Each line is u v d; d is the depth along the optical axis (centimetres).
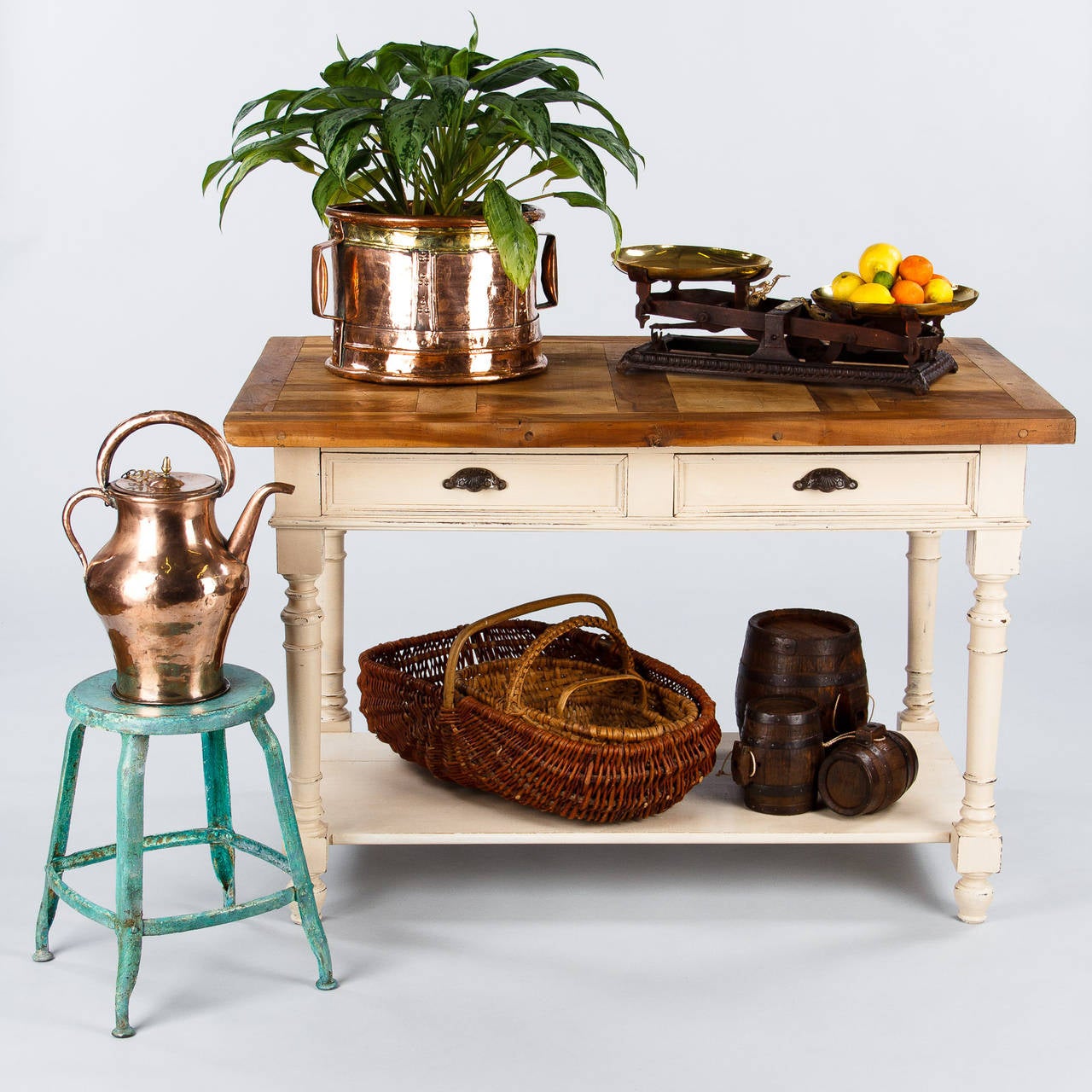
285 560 298
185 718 276
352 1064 276
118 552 276
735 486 296
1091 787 379
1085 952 312
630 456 294
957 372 325
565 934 318
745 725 328
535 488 295
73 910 325
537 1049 280
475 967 306
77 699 283
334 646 370
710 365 319
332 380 316
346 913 326
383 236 307
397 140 288
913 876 342
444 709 320
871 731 322
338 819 322
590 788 310
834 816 325
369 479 294
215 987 299
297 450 292
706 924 322
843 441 289
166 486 276
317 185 304
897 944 314
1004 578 304
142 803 277
